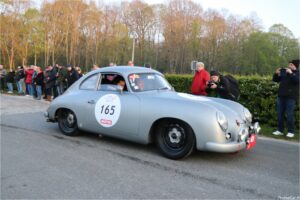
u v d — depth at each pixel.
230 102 5.35
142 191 3.68
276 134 7.18
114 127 5.34
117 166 4.52
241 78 8.73
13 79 16.30
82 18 53.22
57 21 49.25
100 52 55.88
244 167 4.71
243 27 60.00
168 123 4.84
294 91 6.84
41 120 8.00
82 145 5.59
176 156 4.79
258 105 8.45
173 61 57.38
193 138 4.61
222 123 4.48
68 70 12.08
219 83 7.04
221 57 57.47
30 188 3.69
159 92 5.42
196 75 7.71
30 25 46.38
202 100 5.06
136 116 5.05
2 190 3.62
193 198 3.54
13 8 44.50
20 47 45.69
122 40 57.22
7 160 4.68
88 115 5.71
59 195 3.51
